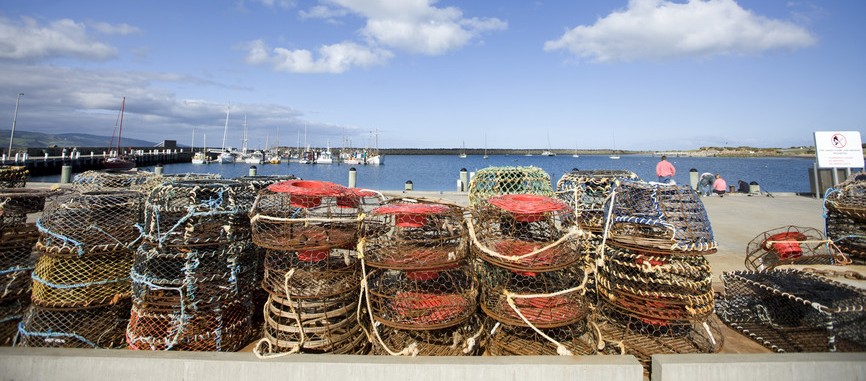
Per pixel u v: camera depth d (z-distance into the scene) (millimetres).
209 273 3840
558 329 3910
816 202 15172
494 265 3830
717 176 18016
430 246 4031
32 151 45094
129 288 4168
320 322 3764
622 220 4090
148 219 3984
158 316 3684
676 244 3717
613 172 5773
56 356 3188
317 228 4098
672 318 3668
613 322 4156
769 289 4047
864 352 3451
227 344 3887
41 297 3881
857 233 5562
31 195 4547
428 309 3582
